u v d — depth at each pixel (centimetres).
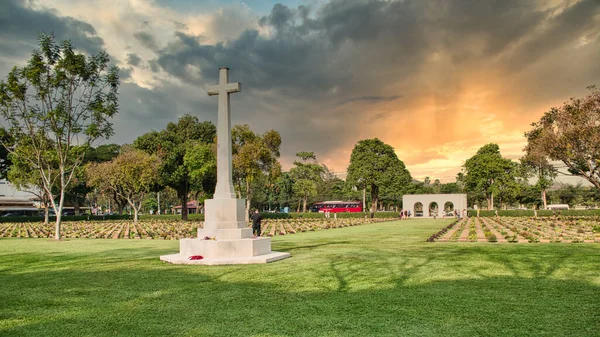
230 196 1405
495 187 6612
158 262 1290
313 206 9738
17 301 772
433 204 7506
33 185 5162
